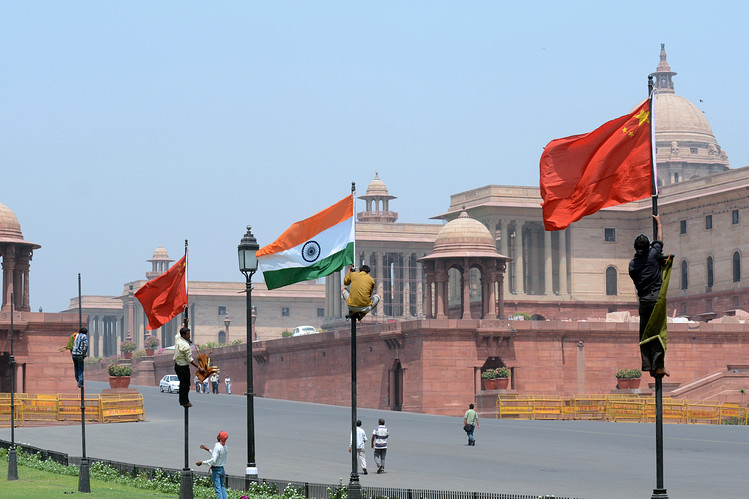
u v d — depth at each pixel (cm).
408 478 4591
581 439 6338
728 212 13000
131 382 15762
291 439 6400
